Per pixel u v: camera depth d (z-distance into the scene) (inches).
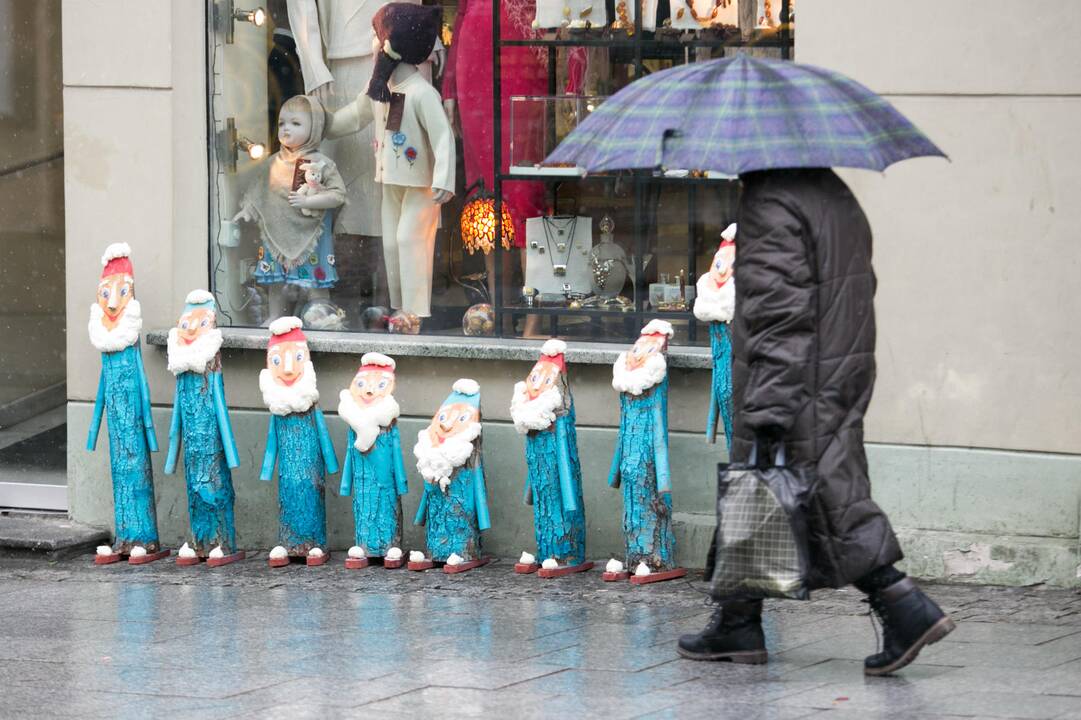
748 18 530.0
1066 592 481.7
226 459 546.0
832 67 497.0
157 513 579.2
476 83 565.0
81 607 491.2
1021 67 480.4
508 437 545.0
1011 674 392.5
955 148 488.1
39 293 621.9
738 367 390.3
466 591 501.4
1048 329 484.4
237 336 562.3
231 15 576.7
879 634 424.5
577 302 554.6
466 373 549.0
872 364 381.1
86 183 576.1
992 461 492.1
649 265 545.0
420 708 373.4
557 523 517.0
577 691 384.2
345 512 563.8
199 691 392.8
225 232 580.4
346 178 581.3
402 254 577.3
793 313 370.0
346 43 578.9
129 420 554.3
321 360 562.9
